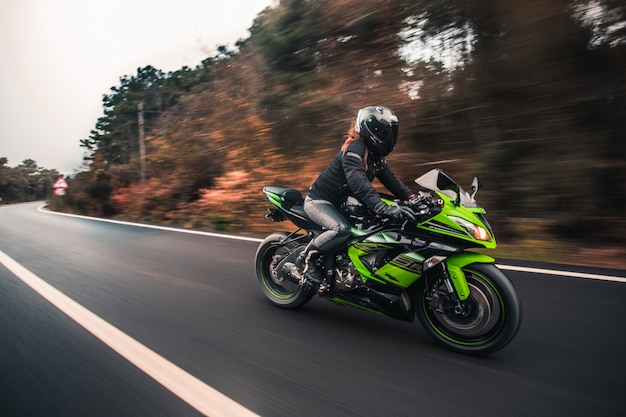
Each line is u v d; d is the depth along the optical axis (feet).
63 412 7.61
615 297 12.48
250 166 35.70
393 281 10.08
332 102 31.27
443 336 9.86
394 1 28.22
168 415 7.45
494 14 22.70
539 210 20.77
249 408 7.59
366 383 8.34
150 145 51.34
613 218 19.35
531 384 8.14
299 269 12.01
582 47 20.53
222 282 15.43
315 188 11.59
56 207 69.46
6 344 10.52
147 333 10.96
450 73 25.90
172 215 41.06
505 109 22.93
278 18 37.01
